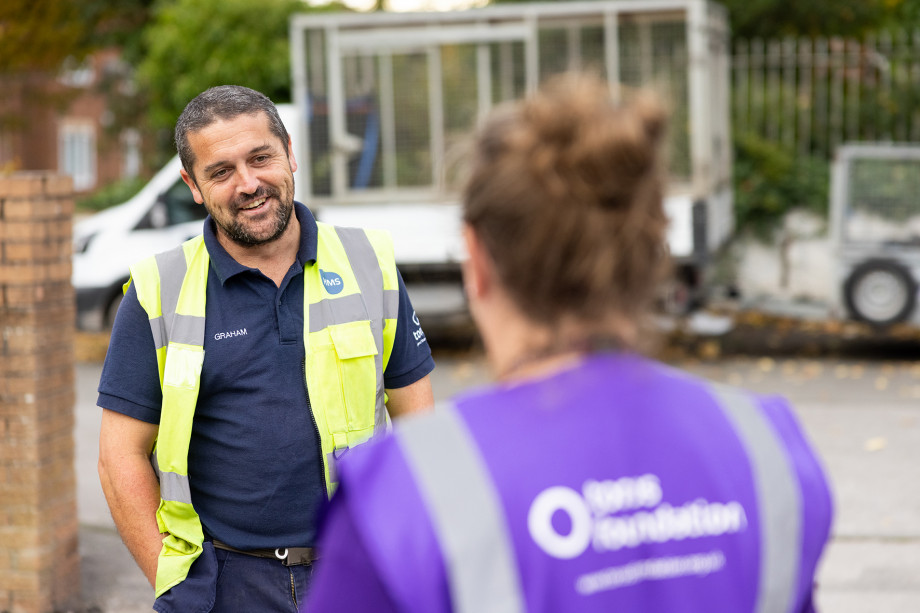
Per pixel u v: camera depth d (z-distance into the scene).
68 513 4.01
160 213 8.38
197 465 2.25
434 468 1.04
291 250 2.31
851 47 11.06
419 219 8.23
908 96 11.09
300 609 2.21
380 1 15.00
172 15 14.74
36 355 3.78
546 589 1.01
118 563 4.42
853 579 4.26
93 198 19.73
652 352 1.13
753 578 1.09
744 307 9.06
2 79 11.15
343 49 8.32
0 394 3.79
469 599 1.00
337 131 8.37
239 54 14.23
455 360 8.66
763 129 11.17
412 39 8.30
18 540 3.82
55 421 3.91
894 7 12.77
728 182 10.12
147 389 2.23
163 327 2.23
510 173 1.07
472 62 8.34
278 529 2.21
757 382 7.69
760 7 12.12
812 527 1.13
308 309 2.28
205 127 2.21
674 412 1.12
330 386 2.25
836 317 7.99
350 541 1.04
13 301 3.75
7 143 15.18
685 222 7.98
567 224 1.05
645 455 1.08
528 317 1.10
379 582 1.01
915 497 5.14
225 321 2.24
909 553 4.49
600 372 1.10
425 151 8.36
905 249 7.79
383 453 1.06
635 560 1.05
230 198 2.21
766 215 10.59
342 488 1.07
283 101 14.40
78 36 10.17
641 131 1.07
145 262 2.28
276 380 2.23
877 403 6.97
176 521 2.21
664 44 8.20
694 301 8.12
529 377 1.11
